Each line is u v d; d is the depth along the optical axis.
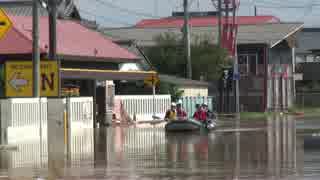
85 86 89.25
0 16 51.03
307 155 44.28
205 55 133.00
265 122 99.44
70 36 96.38
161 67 134.75
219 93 137.00
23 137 62.28
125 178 32.81
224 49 134.88
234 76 134.12
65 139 61.84
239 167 37.28
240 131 74.75
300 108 167.12
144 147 52.94
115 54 97.50
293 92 166.50
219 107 137.38
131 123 91.81
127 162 41.06
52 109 67.12
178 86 109.19
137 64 110.31
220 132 72.94
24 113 62.59
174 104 89.44
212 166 38.03
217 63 133.50
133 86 107.12
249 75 151.62
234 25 134.88
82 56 89.25
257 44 151.50
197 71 132.88
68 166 39.16
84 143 57.56
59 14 102.88
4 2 112.69
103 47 98.06
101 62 97.00
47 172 36.12
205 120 75.19
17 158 44.69
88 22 132.00
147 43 155.50
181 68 133.62
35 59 62.44
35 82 62.66
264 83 151.00
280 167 36.88
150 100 98.25
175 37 138.00
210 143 56.56
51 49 65.44
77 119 77.50
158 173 34.75
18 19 91.44
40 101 64.81
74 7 119.19
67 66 89.56
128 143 57.34
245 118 116.94
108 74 91.88
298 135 66.50
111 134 70.19
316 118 115.88
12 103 60.78
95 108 85.06
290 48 164.88
